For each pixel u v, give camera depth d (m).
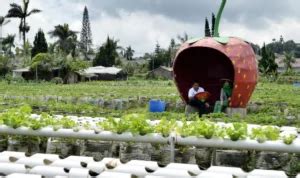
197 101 19.89
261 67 85.19
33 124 9.20
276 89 47.34
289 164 8.41
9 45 91.88
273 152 8.29
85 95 31.34
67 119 9.91
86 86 54.16
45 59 67.62
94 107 21.56
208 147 8.55
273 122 16.73
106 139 8.76
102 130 9.02
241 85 19.39
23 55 85.00
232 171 6.67
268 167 8.43
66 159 7.34
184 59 21.27
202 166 8.86
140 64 115.62
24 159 7.20
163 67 92.56
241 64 19.30
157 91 41.16
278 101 26.73
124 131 8.69
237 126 8.51
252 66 19.75
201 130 8.33
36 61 67.25
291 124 17.38
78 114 19.62
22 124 9.29
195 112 19.53
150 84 66.00
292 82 74.88
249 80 19.58
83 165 7.12
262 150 8.08
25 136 9.61
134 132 8.58
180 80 21.53
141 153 8.88
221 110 19.84
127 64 104.12
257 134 8.36
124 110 24.14
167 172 6.43
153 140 8.51
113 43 100.69
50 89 43.25
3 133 9.27
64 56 70.62
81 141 9.41
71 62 68.50
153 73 92.38
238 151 8.55
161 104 23.06
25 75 69.44
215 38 19.98
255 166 8.51
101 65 98.31
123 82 71.81
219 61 21.41
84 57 103.50
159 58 107.12
